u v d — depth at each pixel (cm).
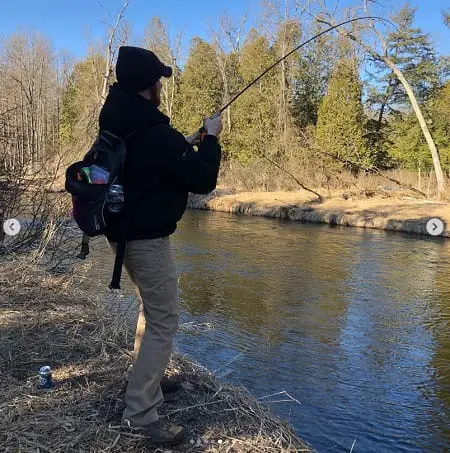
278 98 2845
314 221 1767
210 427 275
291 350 595
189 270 985
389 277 959
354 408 462
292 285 890
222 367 485
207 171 237
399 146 2677
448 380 528
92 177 236
